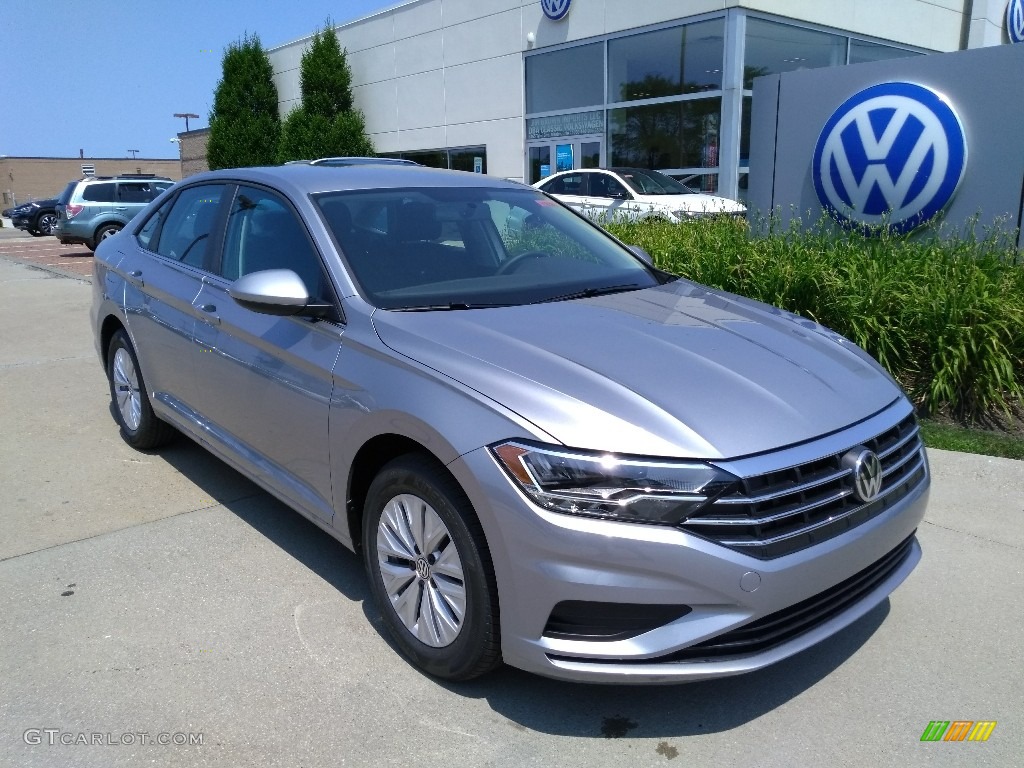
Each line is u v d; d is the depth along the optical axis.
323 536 4.12
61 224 19.88
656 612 2.46
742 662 2.52
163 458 5.20
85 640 3.21
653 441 2.49
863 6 17.58
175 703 2.85
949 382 5.75
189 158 37.69
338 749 2.63
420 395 2.82
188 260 4.54
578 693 2.91
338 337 3.26
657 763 2.58
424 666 2.96
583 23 17.95
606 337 3.07
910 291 6.09
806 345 3.29
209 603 3.48
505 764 2.57
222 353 3.93
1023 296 5.90
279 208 3.92
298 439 3.45
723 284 7.07
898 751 2.64
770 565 2.46
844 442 2.71
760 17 15.55
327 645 3.18
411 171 4.39
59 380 7.13
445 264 3.68
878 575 2.95
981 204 7.32
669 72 16.53
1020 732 2.73
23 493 4.64
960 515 4.34
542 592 2.50
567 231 4.37
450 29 21.38
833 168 8.17
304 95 24.78
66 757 2.59
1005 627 3.34
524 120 19.95
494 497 2.55
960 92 7.30
